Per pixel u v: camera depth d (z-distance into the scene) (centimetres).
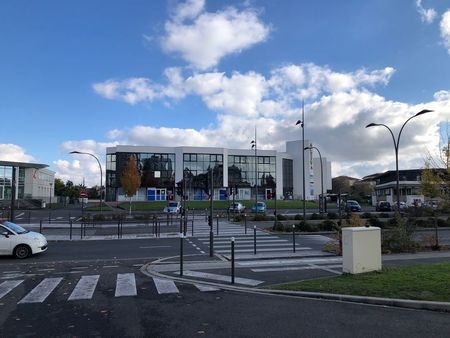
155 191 8512
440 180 2612
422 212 3703
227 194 6606
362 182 13412
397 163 3178
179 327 686
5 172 8162
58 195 13312
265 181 9456
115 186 8381
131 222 3928
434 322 689
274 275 1223
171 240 2420
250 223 3741
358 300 846
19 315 790
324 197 5322
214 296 933
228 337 628
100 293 988
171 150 8706
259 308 807
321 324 688
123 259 1664
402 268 1180
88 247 2094
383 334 629
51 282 1152
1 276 1270
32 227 3375
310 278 1163
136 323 716
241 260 1592
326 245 1955
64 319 754
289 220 3959
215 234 2742
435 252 1775
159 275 1241
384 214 4075
